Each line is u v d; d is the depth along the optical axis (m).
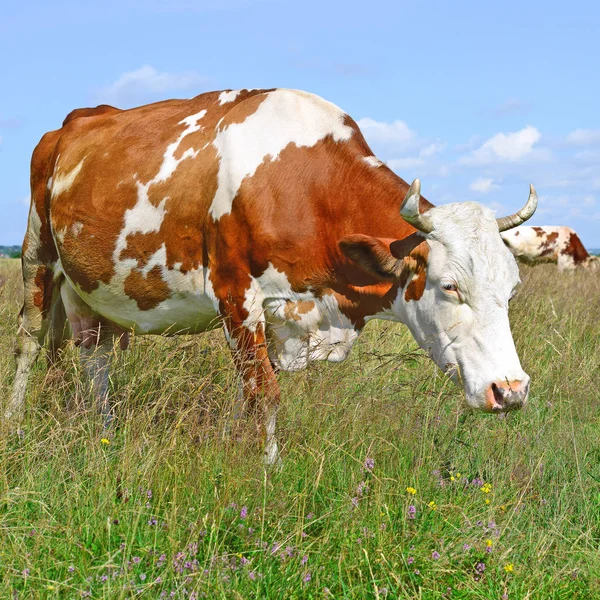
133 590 2.87
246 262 4.71
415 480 3.94
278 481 3.84
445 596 3.18
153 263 5.13
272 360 4.97
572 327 7.46
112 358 5.58
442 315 4.17
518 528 3.77
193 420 4.15
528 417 5.21
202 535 3.34
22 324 6.21
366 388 4.70
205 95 5.37
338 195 4.62
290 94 4.93
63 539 3.24
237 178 4.71
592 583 3.27
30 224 6.23
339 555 3.27
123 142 5.41
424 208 4.52
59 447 3.88
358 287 4.61
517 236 22.58
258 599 2.99
